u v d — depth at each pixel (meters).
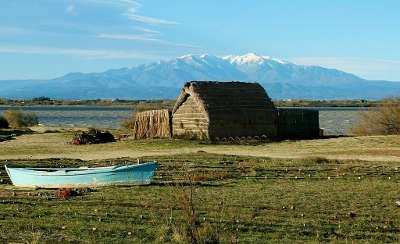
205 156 40.28
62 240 16.48
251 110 54.97
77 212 20.36
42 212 20.42
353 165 34.09
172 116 56.56
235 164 35.72
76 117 161.12
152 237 16.83
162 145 50.31
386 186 25.92
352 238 17.22
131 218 19.27
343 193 24.09
